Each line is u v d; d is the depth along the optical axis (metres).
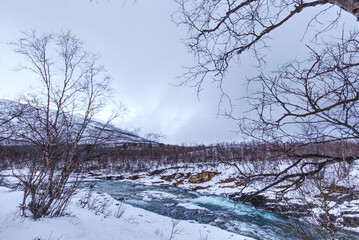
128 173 28.50
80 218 7.25
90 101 6.75
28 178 6.11
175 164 32.97
